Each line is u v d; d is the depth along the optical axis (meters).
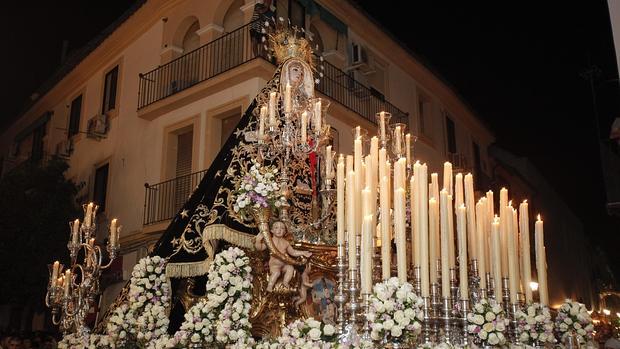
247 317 4.91
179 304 5.94
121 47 17.42
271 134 5.73
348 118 15.24
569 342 4.88
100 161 17.16
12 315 19.20
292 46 6.51
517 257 5.16
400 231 4.50
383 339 4.11
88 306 6.56
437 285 4.62
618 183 9.34
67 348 6.12
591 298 31.03
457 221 4.84
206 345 4.97
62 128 19.69
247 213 5.36
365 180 5.04
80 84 19.41
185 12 15.32
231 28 14.58
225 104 13.64
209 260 5.34
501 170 25.55
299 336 4.50
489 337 4.35
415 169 4.80
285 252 5.25
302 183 6.00
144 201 14.95
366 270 4.33
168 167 14.77
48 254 15.95
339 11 15.98
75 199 17.52
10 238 15.84
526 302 5.00
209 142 13.79
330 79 14.75
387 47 18.05
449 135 21.44
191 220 5.67
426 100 20.12
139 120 15.92
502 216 5.14
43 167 17.44
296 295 5.29
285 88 6.08
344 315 4.46
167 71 15.22
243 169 5.65
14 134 24.03
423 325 4.31
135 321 5.50
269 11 13.19
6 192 16.27
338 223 4.71
